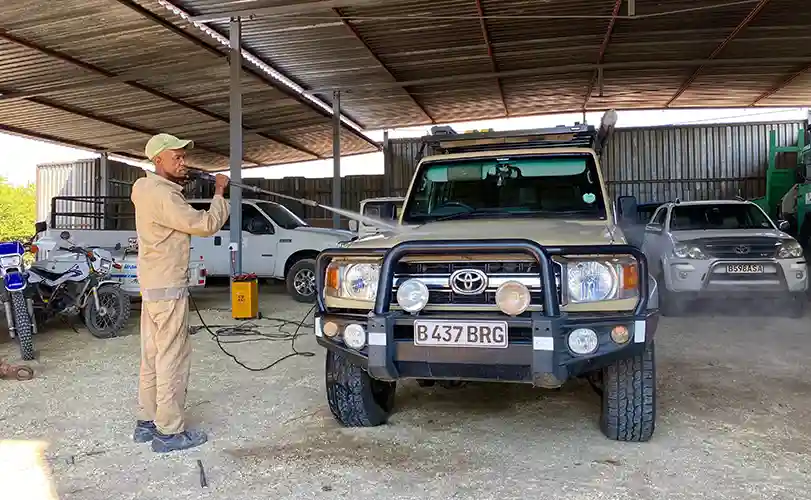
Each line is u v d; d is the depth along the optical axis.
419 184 4.58
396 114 17.69
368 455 3.32
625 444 3.43
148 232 3.34
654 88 16.30
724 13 11.02
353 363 3.29
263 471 3.13
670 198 18.75
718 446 3.39
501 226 3.71
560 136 4.64
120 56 11.10
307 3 9.29
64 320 7.84
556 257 3.03
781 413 3.99
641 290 2.97
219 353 6.17
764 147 18.28
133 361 5.83
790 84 15.77
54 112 14.20
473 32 11.51
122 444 3.57
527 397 4.41
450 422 3.87
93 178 19.64
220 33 10.51
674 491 2.83
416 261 3.17
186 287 3.48
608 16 10.93
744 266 7.56
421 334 3.00
